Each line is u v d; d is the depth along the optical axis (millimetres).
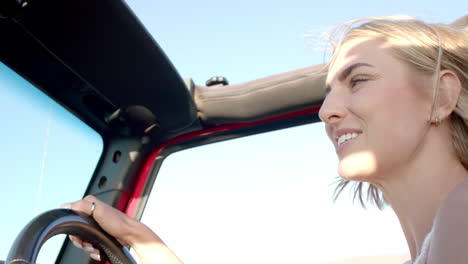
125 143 2410
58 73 1932
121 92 2086
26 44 1749
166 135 2477
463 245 598
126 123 2297
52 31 1685
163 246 1051
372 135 961
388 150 949
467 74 985
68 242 2211
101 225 991
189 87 2279
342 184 1462
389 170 968
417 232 951
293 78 2150
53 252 2180
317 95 2156
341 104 1018
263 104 2244
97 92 2059
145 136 2412
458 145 961
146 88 2074
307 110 2299
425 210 938
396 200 1001
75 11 1605
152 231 1052
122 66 1920
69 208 960
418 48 992
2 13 1543
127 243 1038
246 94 2246
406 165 961
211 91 2348
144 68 1947
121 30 1722
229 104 2285
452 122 986
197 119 2385
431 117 957
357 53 1044
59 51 1786
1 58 1801
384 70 990
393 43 1009
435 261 631
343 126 1012
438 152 961
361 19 1146
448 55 1003
